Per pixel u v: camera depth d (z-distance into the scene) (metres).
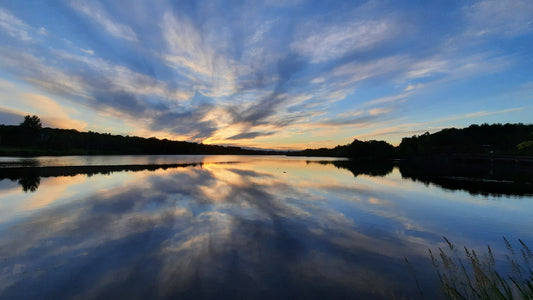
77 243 6.46
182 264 5.40
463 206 11.57
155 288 4.46
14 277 4.75
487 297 3.50
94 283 4.58
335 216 9.59
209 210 10.08
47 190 14.06
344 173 28.44
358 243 6.87
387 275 5.08
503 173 29.77
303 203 11.74
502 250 6.58
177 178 20.39
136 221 8.41
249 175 24.22
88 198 11.95
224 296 4.27
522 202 12.52
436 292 4.41
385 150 102.19
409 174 28.17
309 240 7.01
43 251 5.95
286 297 4.29
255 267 5.34
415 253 6.25
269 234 7.45
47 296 4.17
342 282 4.79
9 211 9.55
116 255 5.79
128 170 26.84
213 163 45.47
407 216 9.77
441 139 87.06
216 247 6.37
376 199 12.99
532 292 3.71
